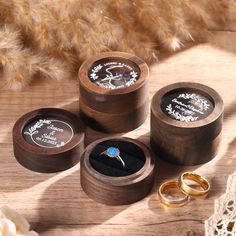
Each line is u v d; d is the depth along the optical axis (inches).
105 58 25.8
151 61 28.0
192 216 23.0
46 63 27.0
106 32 26.8
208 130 23.5
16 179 24.1
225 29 29.3
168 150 24.1
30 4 26.4
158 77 27.4
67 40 27.2
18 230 21.9
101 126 25.2
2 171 24.3
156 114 23.7
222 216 21.9
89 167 23.0
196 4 28.3
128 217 23.0
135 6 27.8
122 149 23.8
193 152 24.0
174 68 27.7
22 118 24.8
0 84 27.2
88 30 26.9
